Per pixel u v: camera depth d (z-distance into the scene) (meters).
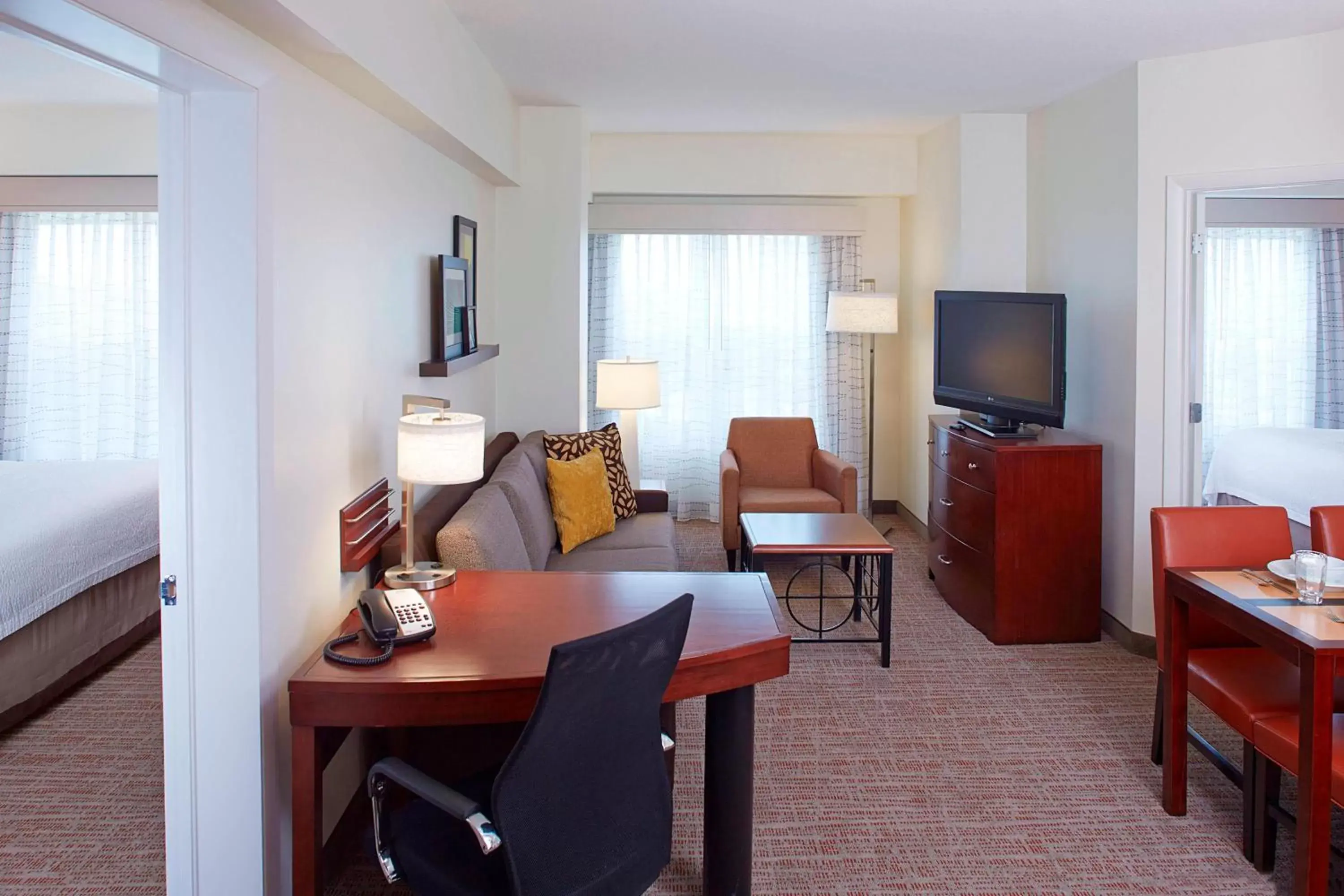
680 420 7.08
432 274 3.83
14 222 6.23
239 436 2.14
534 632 2.40
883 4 3.48
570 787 1.79
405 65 2.85
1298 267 7.17
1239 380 7.26
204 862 2.24
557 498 4.64
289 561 2.34
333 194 2.63
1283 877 2.64
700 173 6.37
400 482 3.20
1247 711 2.62
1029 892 2.57
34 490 4.27
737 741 2.44
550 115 5.35
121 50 1.78
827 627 4.79
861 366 7.02
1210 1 3.48
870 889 2.58
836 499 5.55
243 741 2.20
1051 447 4.48
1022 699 3.89
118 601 4.23
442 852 1.91
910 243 6.66
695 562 5.95
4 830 2.89
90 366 6.35
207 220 2.11
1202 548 3.14
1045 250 5.29
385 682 2.10
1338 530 3.11
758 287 6.98
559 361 5.47
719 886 2.47
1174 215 4.25
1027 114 5.48
